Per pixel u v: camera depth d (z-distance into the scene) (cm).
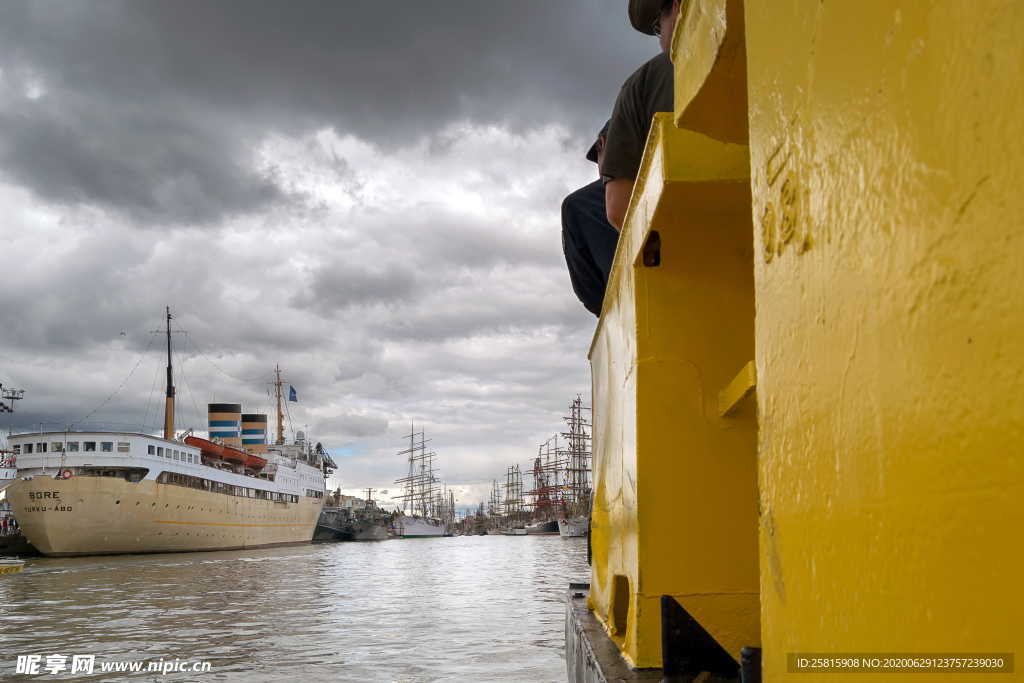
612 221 361
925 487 69
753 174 122
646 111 307
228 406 7794
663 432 268
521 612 1939
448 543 11062
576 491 13312
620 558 322
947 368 66
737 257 267
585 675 331
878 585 79
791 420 104
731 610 260
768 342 114
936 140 67
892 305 76
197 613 1959
